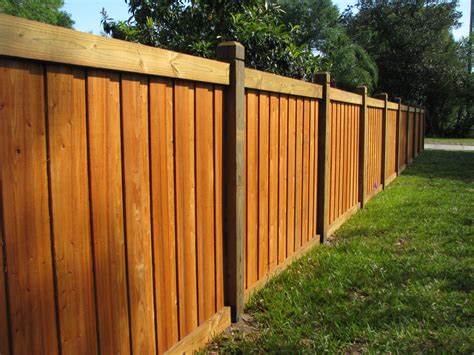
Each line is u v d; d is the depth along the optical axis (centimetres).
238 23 607
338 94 519
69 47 168
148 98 217
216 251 289
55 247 171
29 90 157
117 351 207
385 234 525
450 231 532
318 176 477
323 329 296
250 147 321
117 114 198
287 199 397
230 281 304
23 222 157
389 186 886
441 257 439
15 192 154
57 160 170
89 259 188
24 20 150
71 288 179
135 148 210
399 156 1048
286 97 381
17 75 152
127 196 207
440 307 330
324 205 482
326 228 495
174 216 243
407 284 375
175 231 245
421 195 770
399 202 708
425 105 3173
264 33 604
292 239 416
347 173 592
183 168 248
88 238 186
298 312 318
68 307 178
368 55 2888
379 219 594
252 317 316
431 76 3061
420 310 325
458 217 601
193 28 646
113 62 190
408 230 540
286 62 629
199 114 260
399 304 335
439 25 3133
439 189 838
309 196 454
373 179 761
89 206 186
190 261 260
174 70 229
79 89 178
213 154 278
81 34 173
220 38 608
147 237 222
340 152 552
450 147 2139
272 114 355
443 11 3136
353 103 595
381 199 734
